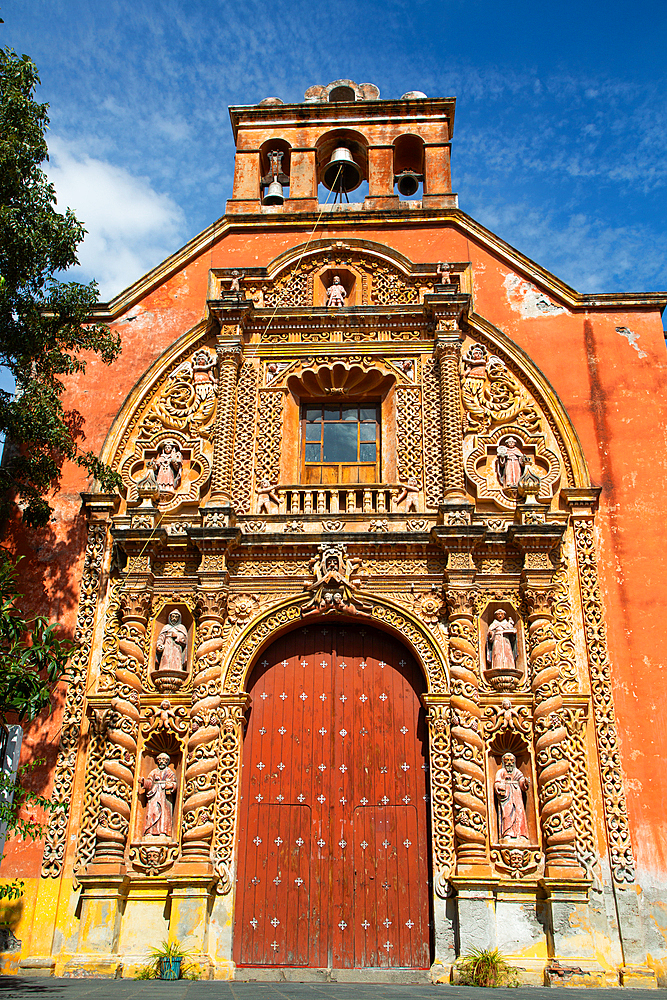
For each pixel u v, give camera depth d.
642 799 13.95
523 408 16.88
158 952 13.27
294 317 17.75
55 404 15.05
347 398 17.77
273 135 20.11
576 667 14.88
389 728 15.05
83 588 15.73
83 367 16.08
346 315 17.72
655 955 13.05
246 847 14.38
